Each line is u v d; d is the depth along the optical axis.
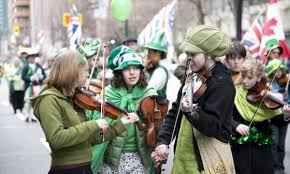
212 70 5.62
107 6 38.44
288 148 13.88
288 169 11.24
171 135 5.96
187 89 5.63
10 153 14.16
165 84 8.27
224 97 5.49
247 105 6.77
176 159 5.80
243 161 6.77
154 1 57.16
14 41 103.50
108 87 7.00
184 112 5.48
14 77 23.50
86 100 5.71
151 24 12.18
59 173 5.53
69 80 5.50
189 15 48.88
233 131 6.64
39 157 13.55
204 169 5.64
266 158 6.86
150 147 6.82
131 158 6.77
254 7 42.62
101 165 6.75
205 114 5.41
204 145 5.64
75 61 5.53
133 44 11.52
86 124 5.50
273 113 6.76
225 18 50.25
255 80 6.75
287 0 41.09
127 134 6.73
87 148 5.64
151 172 6.89
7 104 30.41
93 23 54.31
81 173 5.57
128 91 6.98
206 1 50.19
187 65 5.71
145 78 7.08
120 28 48.88
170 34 12.41
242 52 7.50
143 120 6.79
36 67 20.88
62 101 5.49
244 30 43.59
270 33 11.41
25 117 22.03
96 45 8.62
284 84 9.94
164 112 6.85
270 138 6.90
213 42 5.55
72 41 13.12
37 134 17.56
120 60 6.88
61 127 5.41
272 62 9.74
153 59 8.32
